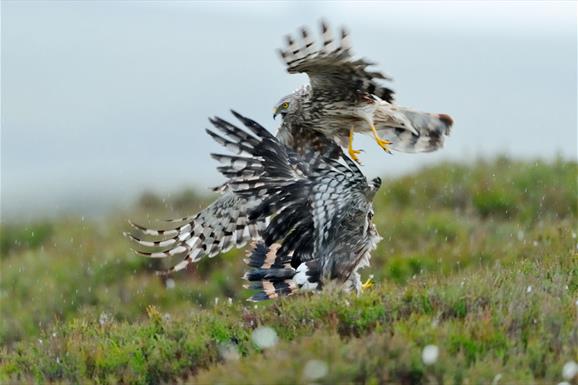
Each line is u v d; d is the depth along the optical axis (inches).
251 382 325.1
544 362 347.3
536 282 427.2
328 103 494.3
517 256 578.2
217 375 349.4
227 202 527.2
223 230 531.5
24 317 608.4
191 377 369.1
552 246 568.4
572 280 449.4
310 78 486.6
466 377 328.8
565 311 389.1
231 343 414.0
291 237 442.0
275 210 429.7
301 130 513.7
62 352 433.1
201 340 413.1
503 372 333.1
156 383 402.9
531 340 358.3
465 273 492.4
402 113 495.8
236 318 444.5
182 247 538.3
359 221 438.6
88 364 419.8
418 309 399.5
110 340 436.5
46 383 402.6
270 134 425.1
